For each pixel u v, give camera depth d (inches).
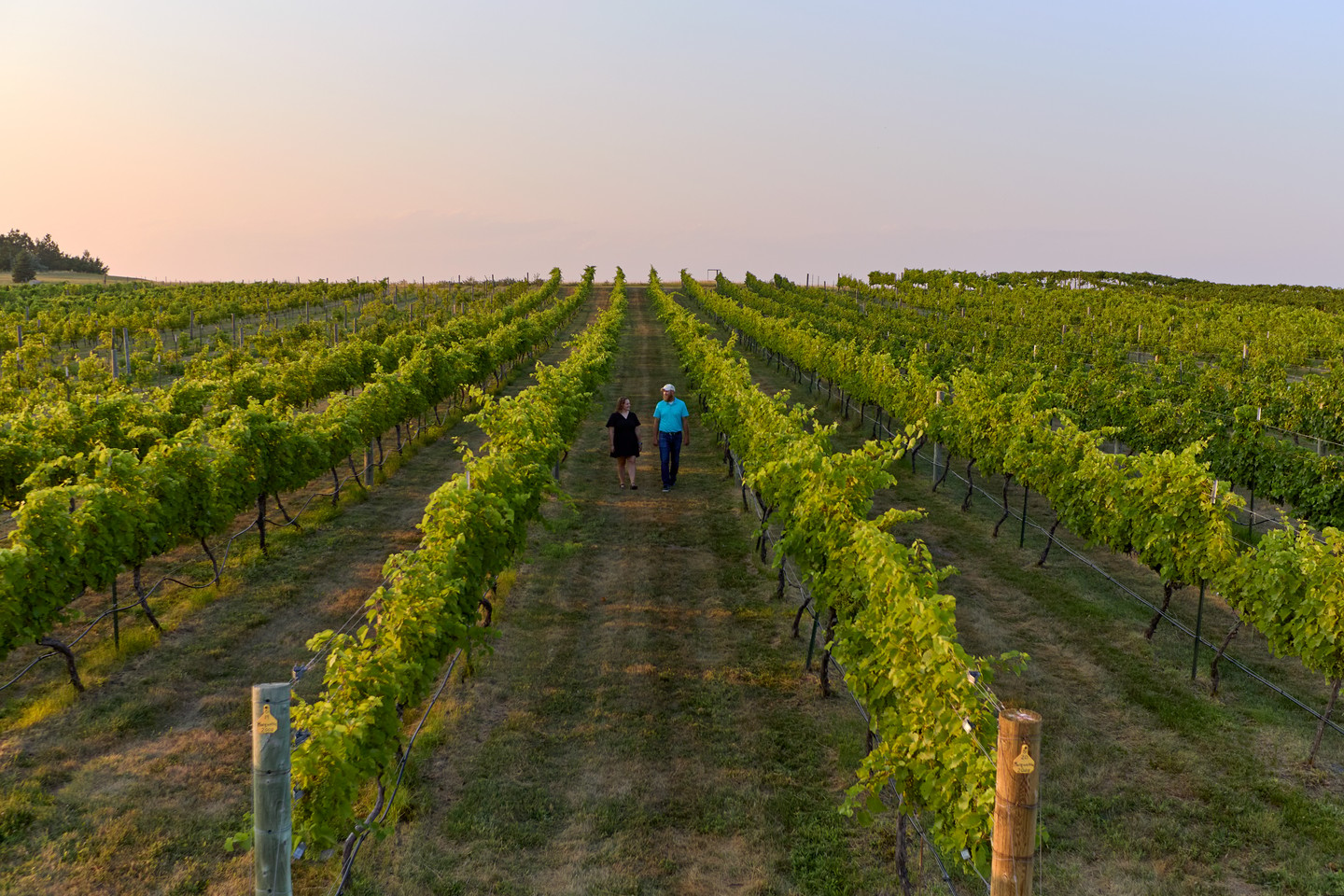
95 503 330.0
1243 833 248.1
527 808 255.0
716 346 1021.2
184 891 216.8
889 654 218.5
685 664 350.6
